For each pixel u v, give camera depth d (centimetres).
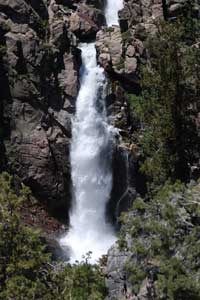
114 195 4784
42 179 4469
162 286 2273
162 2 5434
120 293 2644
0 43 4597
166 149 4031
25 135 4475
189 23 4862
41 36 4903
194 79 4084
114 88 4944
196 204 2519
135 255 2553
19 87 4544
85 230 4597
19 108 4519
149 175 4103
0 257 2402
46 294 2339
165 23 4194
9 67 4550
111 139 4812
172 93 4016
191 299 2214
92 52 5159
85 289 2591
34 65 4647
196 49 4122
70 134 4706
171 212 2462
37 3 5044
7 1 4747
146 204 2675
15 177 4388
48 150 4519
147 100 4212
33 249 2448
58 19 5081
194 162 4041
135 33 5103
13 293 2256
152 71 4441
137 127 4847
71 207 4628
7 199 2502
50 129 4600
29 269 2394
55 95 4731
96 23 5500
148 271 2434
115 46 5038
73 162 4688
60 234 4434
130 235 2659
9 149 4412
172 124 4016
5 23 4675
